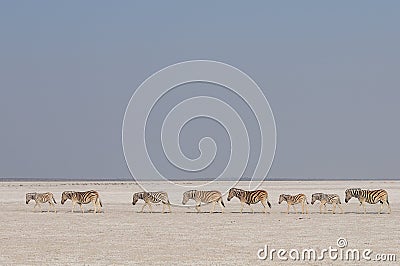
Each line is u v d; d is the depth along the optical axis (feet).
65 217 443.32
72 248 299.38
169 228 374.22
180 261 264.93
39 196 511.81
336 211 499.51
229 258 272.31
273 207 547.90
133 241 321.73
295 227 376.68
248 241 319.88
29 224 398.42
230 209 523.70
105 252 287.48
